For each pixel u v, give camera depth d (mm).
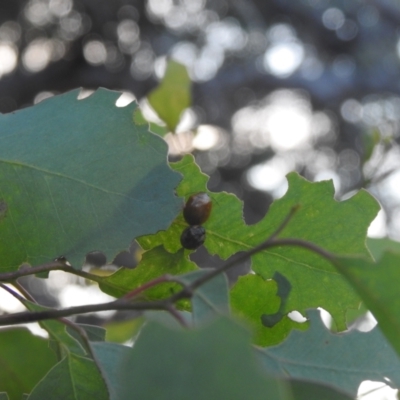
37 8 1554
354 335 360
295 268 396
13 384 438
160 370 293
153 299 395
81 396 378
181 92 563
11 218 386
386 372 358
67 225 384
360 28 1565
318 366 353
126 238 378
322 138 1593
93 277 391
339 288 394
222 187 1465
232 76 1540
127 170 385
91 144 389
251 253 329
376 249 511
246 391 290
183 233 396
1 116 404
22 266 396
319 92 1551
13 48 1590
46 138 393
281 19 1575
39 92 1612
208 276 330
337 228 395
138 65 1583
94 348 364
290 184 395
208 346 293
